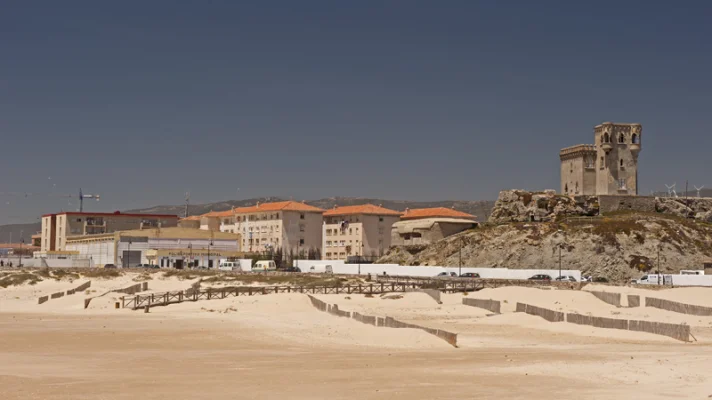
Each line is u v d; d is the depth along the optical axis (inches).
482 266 6338.6
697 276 4906.5
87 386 1397.6
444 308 3841.0
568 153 7790.4
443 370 1616.6
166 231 7839.6
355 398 1278.3
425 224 7219.5
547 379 1482.5
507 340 2409.0
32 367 1686.8
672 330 2421.3
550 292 3966.5
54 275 6200.8
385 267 6200.8
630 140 7534.5
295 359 1841.8
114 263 7519.7
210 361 1802.4
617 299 3732.8
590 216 7037.4
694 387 1387.8
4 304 4284.0
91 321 3068.4
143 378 1505.9
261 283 5462.6
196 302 3983.8
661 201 7327.8
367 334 2427.4
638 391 1344.7
